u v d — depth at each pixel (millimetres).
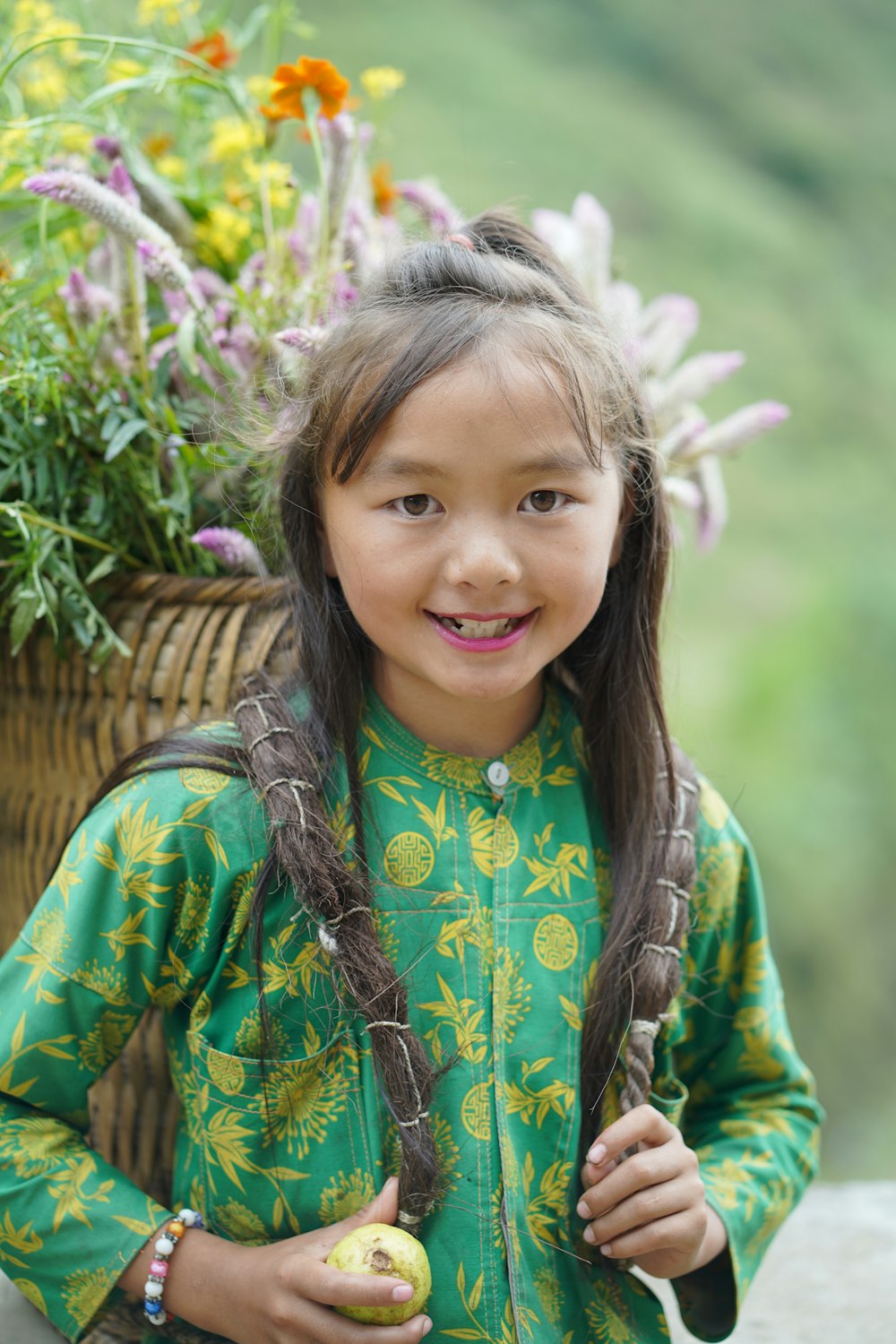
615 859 1188
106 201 1272
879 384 9562
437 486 1029
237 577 1298
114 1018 1130
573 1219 1121
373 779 1146
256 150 1617
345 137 1386
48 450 1306
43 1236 1088
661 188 9414
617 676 1212
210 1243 1082
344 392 1067
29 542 1236
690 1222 1081
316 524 1162
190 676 1246
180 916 1114
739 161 10750
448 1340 1061
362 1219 1035
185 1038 1158
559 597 1059
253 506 1338
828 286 9898
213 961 1121
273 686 1178
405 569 1044
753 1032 1269
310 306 1358
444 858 1123
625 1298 1160
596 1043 1129
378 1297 970
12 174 1476
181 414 1337
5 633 1336
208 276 1450
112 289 1351
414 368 1025
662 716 1214
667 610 1302
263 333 1354
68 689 1298
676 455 1495
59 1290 1091
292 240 1442
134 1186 1124
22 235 1594
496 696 1071
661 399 1503
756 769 6199
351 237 1404
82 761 1290
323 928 1067
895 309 10086
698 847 1234
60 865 1145
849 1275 1663
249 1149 1097
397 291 1117
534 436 1025
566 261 1419
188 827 1103
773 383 9031
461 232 1234
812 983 5871
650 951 1142
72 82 1665
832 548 8359
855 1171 5480
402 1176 1046
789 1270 1674
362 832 1123
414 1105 1044
